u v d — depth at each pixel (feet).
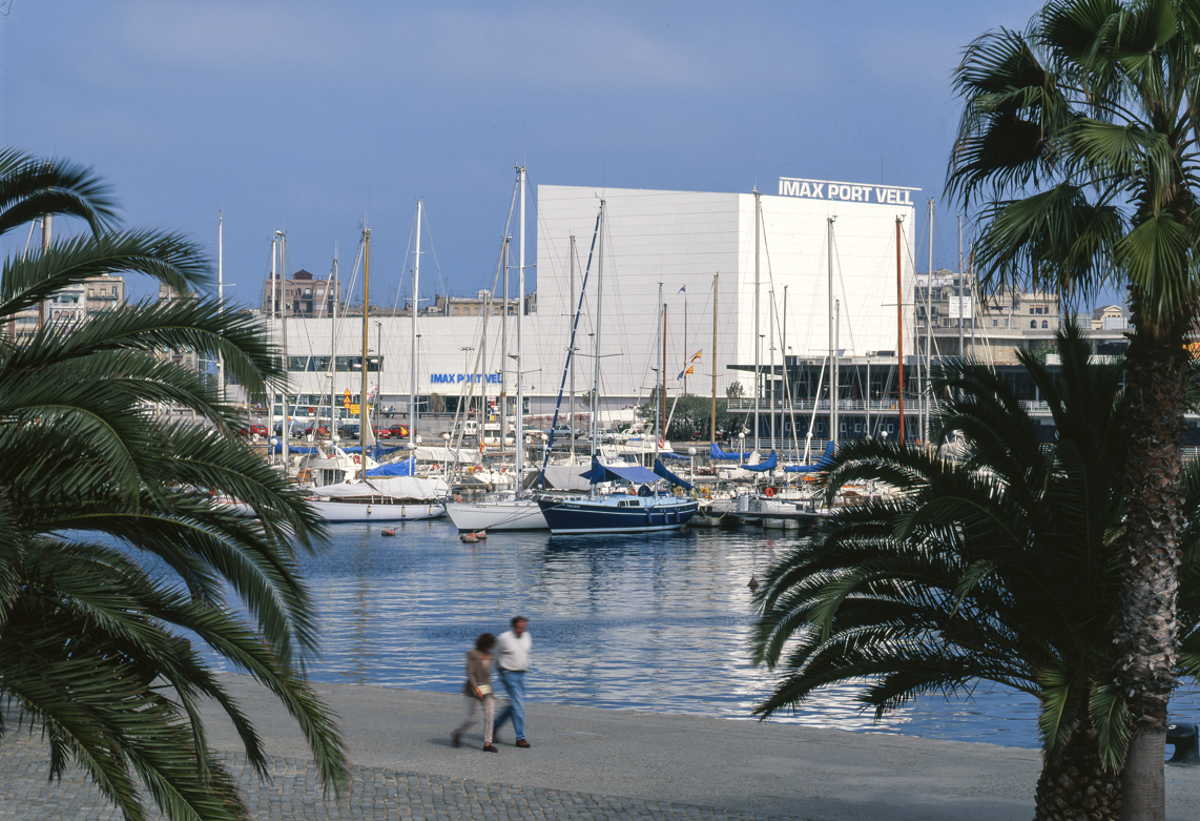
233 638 33.50
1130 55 40.75
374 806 55.31
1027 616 49.32
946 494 49.08
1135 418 45.21
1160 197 41.91
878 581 51.34
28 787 53.72
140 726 30.48
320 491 321.32
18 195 36.73
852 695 115.65
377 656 139.23
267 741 69.31
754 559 247.91
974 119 44.70
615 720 84.89
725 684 121.90
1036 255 44.29
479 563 241.35
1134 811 45.34
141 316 33.71
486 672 70.59
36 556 31.40
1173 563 44.93
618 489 317.01
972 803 60.75
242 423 33.94
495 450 411.54
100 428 29.94
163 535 34.50
